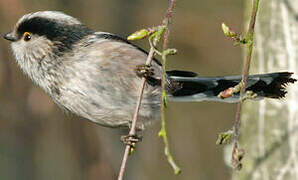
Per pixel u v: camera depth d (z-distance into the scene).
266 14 11.39
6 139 16.52
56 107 15.97
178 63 17.77
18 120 15.91
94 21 16.91
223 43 17.69
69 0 16.44
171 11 7.37
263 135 11.49
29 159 16.78
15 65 15.51
